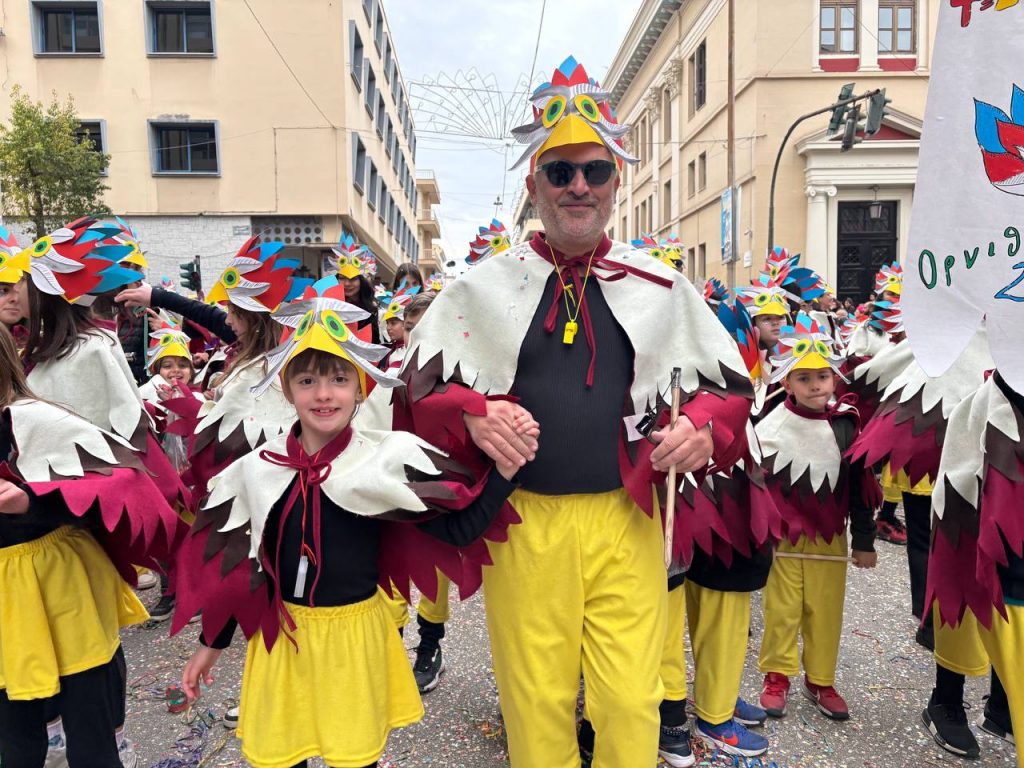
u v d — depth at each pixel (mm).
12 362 2318
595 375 2170
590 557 2133
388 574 2256
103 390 2668
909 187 19750
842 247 20172
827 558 3158
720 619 2879
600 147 2201
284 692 2096
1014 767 2826
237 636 4078
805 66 19859
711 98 23438
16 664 2221
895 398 3166
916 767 2824
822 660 3211
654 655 2123
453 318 2268
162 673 3631
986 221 2311
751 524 2736
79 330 2713
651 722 2084
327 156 18266
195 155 18391
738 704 3156
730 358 2207
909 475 3047
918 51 19672
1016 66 2236
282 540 2127
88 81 18016
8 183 14836
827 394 3270
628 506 2189
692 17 24969
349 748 2061
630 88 33656
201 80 18031
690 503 2654
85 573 2416
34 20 17859
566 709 2176
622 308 2215
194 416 3418
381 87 24531
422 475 2088
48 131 14805
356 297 5805
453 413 2092
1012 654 2391
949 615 2520
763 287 3957
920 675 3545
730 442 2129
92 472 2305
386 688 2188
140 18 17859
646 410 2182
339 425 2174
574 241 2211
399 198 31750
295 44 18031
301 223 18578
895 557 5305
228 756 2904
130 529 2400
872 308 6219
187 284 9320
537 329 2209
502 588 2201
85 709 2367
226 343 4023
